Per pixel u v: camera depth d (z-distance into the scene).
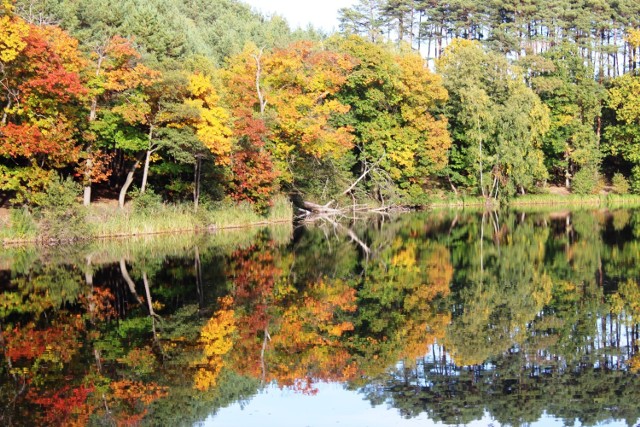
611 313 16.42
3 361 12.67
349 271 23.27
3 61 28.64
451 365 12.58
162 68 33.53
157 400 10.73
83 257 26.17
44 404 10.48
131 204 36.69
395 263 25.09
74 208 31.86
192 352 13.38
